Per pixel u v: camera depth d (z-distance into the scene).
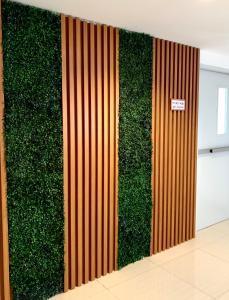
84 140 2.75
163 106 3.34
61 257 2.71
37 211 2.52
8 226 2.38
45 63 2.45
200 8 2.33
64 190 2.66
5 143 2.29
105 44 2.79
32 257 2.54
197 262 3.30
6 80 2.25
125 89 2.98
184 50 3.50
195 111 3.73
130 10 2.40
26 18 2.32
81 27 2.66
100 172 2.90
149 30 2.96
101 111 2.85
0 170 2.28
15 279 2.46
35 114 2.43
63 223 2.68
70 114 2.63
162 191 3.47
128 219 3.18
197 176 4.10
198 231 4.20
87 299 2.65
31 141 2.43
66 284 2.76
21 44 2.31
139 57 3.05
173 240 3.68
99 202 2.93
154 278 2.98
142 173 3.24
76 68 2.63
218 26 2.80
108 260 3.08
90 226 2.91
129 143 3.08
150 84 3.18
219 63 4.05
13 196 2.38
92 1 2.21
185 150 3.67
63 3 2.27
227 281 2.93
